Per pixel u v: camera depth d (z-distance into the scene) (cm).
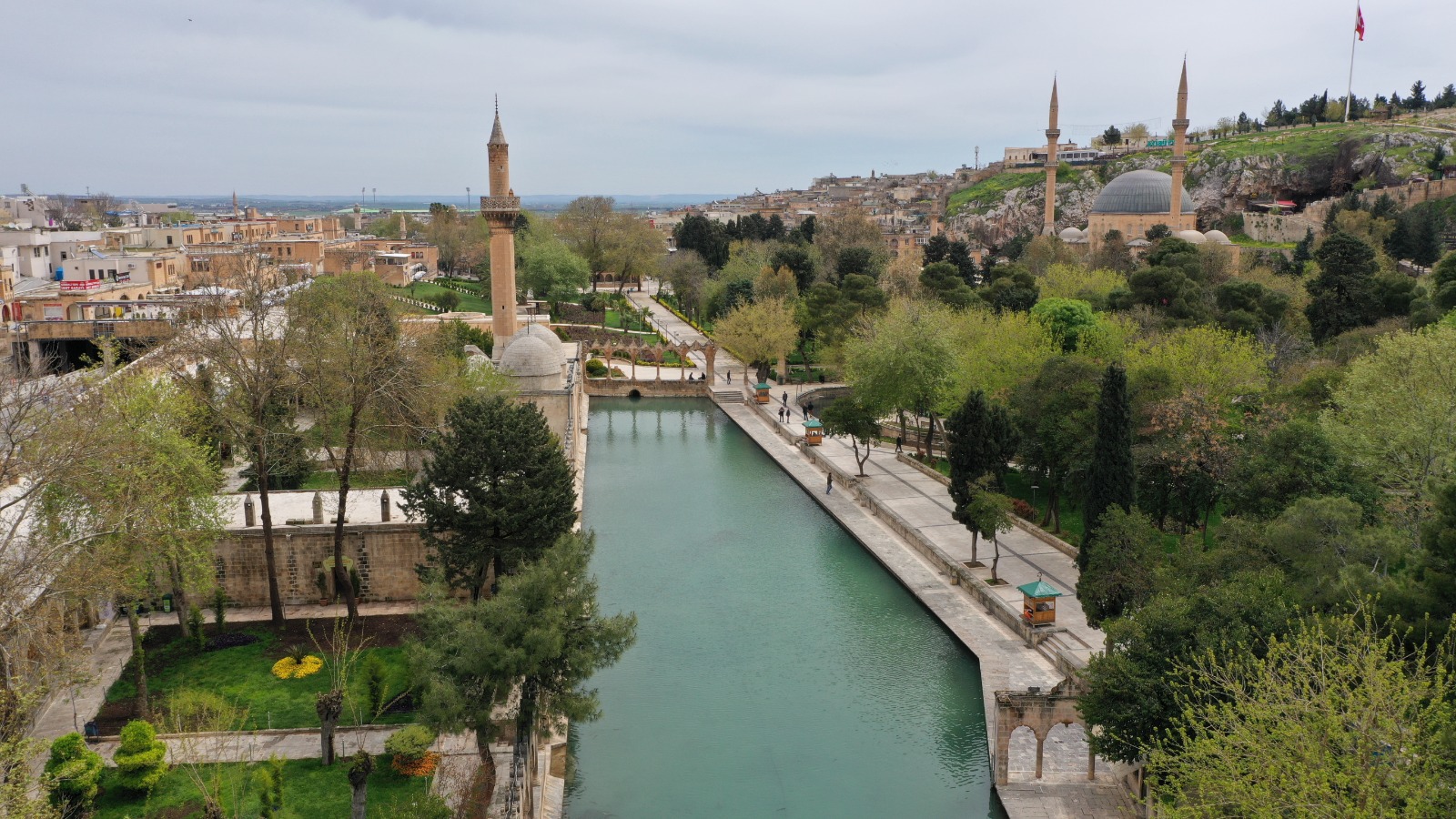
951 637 5297
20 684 3325
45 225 19625
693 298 17525
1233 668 3070
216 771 3294
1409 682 2652
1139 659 3409
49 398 3900
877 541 6731
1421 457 4975
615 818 3778
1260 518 5103
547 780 3934
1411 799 2259
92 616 4828
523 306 16338
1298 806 2298
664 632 5447
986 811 3819
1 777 2827
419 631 4928
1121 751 3369
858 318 11494
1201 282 11431
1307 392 6600
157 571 4688
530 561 4572
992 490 5966
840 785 4000
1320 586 3728
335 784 3562
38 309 9944
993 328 9038
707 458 9444
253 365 5641
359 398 4947
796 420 10519
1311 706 2595
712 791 3969
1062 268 13050
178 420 4778
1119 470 5131
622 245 19662
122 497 3866
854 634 5412
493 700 3491
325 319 5431
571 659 3528
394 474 6438
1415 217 15775
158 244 16838
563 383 8244
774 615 5666
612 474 8794
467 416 4791
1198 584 3962
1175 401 6156
